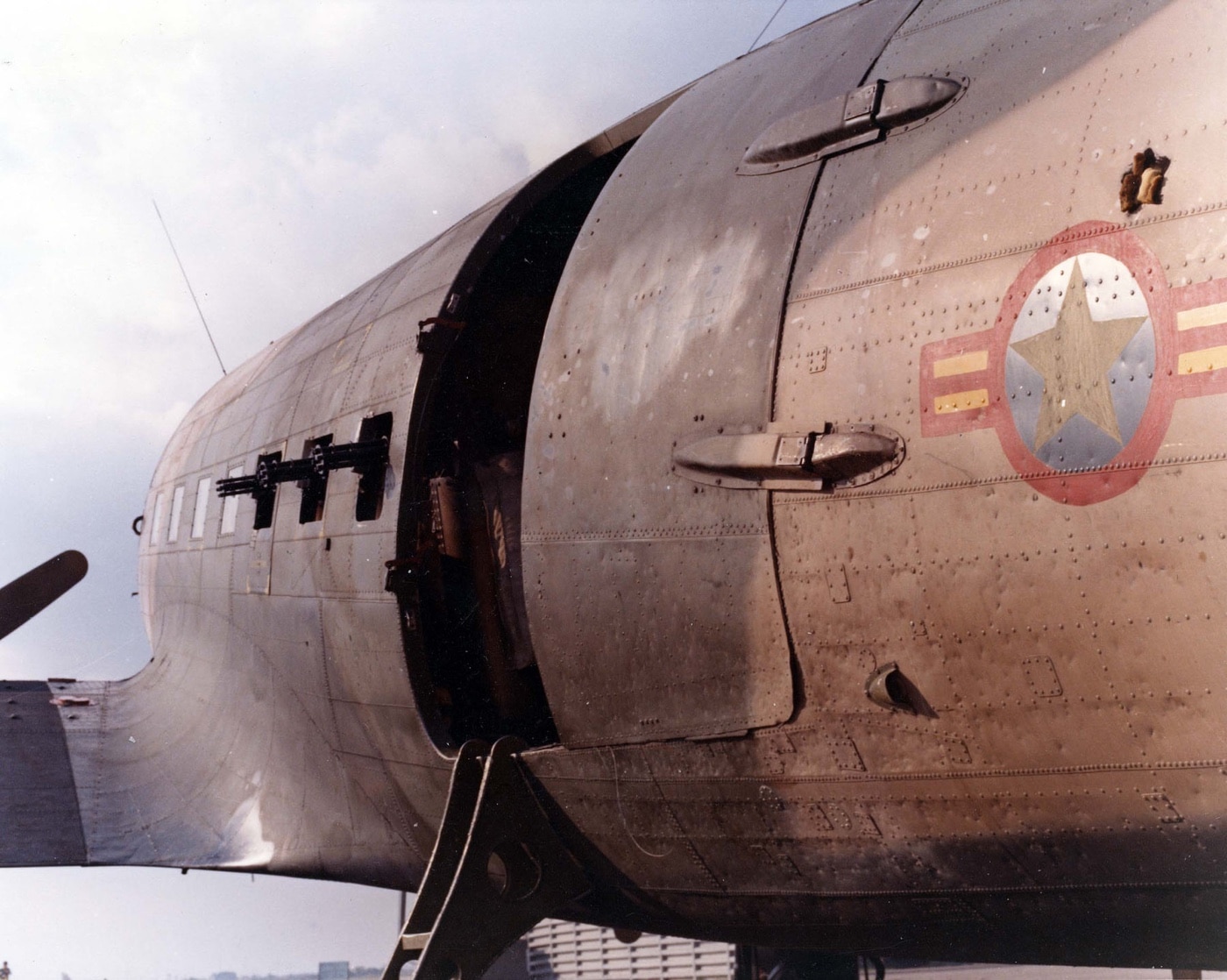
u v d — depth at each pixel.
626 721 4.24
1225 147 3.02
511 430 5.97
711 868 4.21
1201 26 3.19
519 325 6.05
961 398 3.39
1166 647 3.01
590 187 6.05
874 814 3.66
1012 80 3.59
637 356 4.28
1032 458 3.23
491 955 4.43
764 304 3.91
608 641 4.27
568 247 6.19
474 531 5.71
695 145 4.65
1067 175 3.31
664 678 4.09
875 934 3.97
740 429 3.86
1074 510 3.15
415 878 6.08
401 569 5.39
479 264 5.66
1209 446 2.93
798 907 4.05
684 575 4.01
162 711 8.69
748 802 3.96
